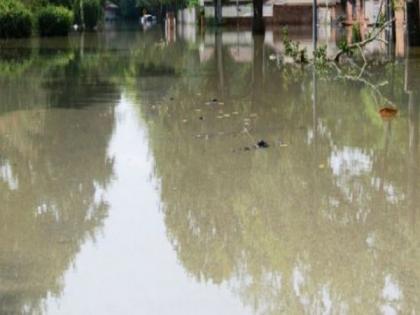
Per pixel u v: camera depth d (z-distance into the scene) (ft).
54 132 51.42
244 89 71.36
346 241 28.71
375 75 77.46
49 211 33.78
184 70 93.40
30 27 195.31
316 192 35.19
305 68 88.48
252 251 27.96
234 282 25.40
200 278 25.80
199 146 45.37
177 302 23.94
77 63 109.19
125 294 24.63
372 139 45.83
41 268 26.99
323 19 209.77
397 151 42.55
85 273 26.45
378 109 56.13
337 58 88.99
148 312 23.26
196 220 31.89
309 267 26.32
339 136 46.93
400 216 31.35
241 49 129.70
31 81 84.53
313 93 65.87
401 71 80.02
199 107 60.49
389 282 24.88
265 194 35.09
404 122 50.65
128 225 31.60
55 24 202.08
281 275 25.75
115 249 28.76
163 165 41.09
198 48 136.36
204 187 36.68
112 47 148.05
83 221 32.24
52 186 37.76
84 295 24.58
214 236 29.84
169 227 31.12
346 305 23.29
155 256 27.96
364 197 34.14
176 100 65.26
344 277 25.41
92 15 247.70
